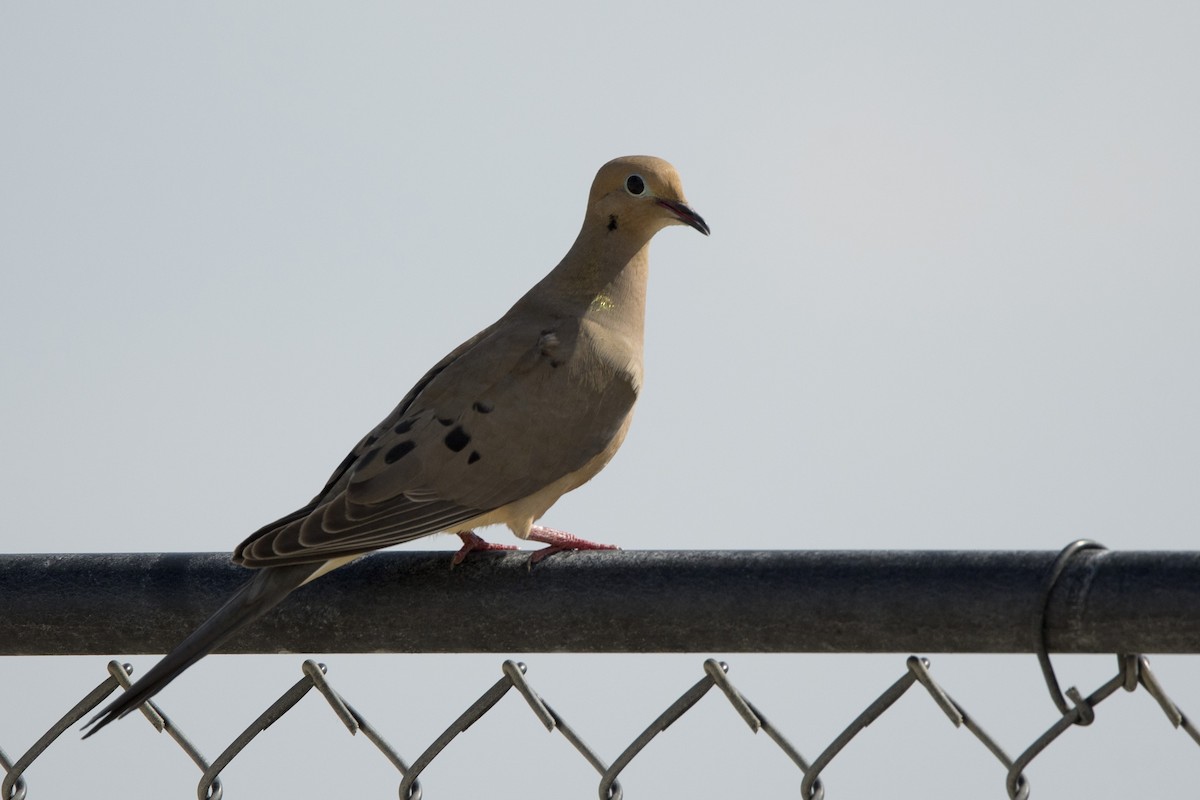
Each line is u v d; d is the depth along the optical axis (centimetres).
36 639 743
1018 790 637
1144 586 570
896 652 620
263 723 769
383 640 709
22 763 809
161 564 737
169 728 793
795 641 630
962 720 646
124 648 745
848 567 619
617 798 720
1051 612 584
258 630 729
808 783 677
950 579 600
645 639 655
